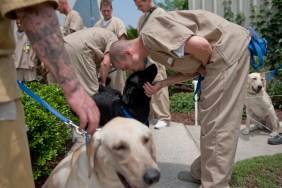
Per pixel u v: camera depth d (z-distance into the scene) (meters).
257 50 3.16
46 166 3.77
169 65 3.00
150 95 3.20
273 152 4.63
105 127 2.13
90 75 4.70
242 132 5.53
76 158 2.36
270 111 5.21
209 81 3.02
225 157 3.06
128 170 1.95
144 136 2.06
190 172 3.71
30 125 3.30
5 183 1.44
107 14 5.93
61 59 1.47
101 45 4.78
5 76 1.43
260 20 7.84
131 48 3.09
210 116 3.06
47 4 1.42
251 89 5.30
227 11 8.00
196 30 2.96
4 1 1.34
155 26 2.89
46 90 4.64
